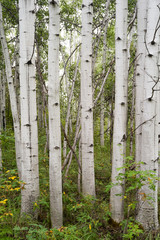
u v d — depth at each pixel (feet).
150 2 7.69
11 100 13.17
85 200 10.03
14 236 7.38
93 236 8.10
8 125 35.94
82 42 10.96
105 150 25.35
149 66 7.94
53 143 8.41
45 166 15.94
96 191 12.77
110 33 27.04
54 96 8.32
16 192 10.87
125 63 9.05
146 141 8.22
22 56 8.39
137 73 9.71
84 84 10.96
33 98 8.68
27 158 8.72
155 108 8.09
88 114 10.98
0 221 8.02
